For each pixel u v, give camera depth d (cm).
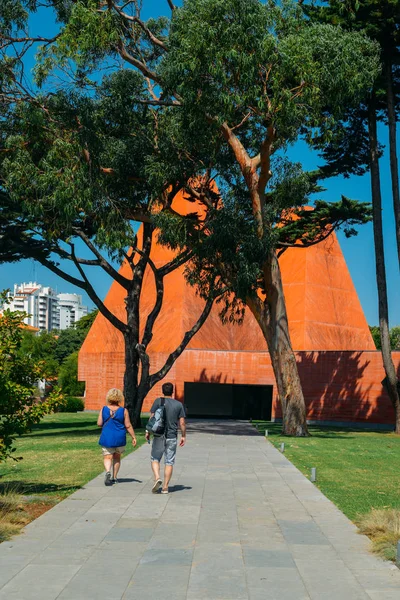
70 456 1756
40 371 1109
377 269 3391
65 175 2406
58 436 2750
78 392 7262
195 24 2200
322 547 748
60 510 948
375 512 895
